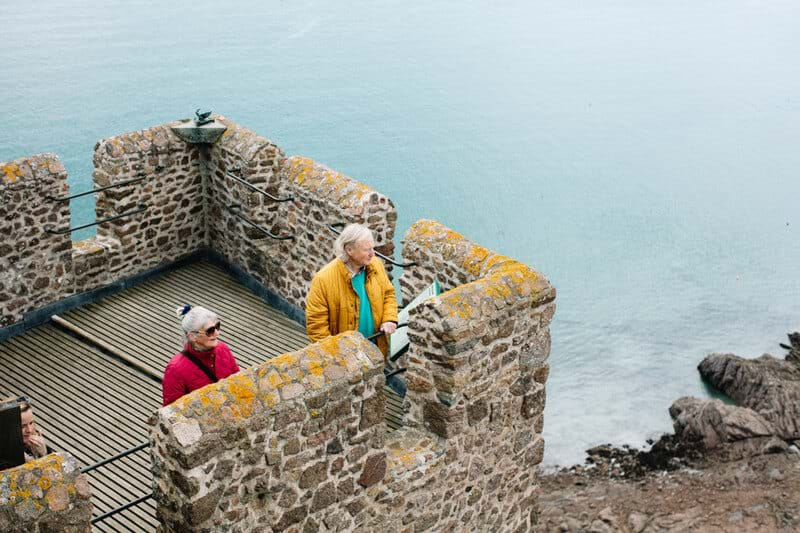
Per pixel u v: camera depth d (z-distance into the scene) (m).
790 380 29.75
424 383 7.93
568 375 34.31
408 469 7.60
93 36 73.12
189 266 12.15
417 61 80.50
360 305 7.78
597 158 63.91
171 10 85.50
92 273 11.11
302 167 10.62
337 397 6.61
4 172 10.02
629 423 29.62
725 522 22.47
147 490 7.84
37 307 10.66
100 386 9.54
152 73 65.38
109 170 11.05
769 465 24.58
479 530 8.71
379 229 10.04
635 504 23.86
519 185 58.12
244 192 11.26
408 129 64.12
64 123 53.25
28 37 71.62
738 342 38.47
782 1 117.81
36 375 9.73
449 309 7.61
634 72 86.12
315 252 10.51
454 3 105.38
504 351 8.15
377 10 97.06
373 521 7.41
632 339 37.91
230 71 69.56
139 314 10.98
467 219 53.44
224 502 6.18
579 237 51.66
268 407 6.23
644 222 52.94
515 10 105.62
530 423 8.81
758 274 46.53
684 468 25.44
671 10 111.75
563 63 87.12
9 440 5.75
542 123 69.38
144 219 11.48
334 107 65.69
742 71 89.00
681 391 31.97
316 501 6.80
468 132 65.06
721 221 54.28
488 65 83.44
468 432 8.12
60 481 5.43
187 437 5.85
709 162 65.00
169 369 6.73
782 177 62.22
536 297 8.23
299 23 87.12
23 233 10.32
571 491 25.09
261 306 11.35
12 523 5.22
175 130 11.45
